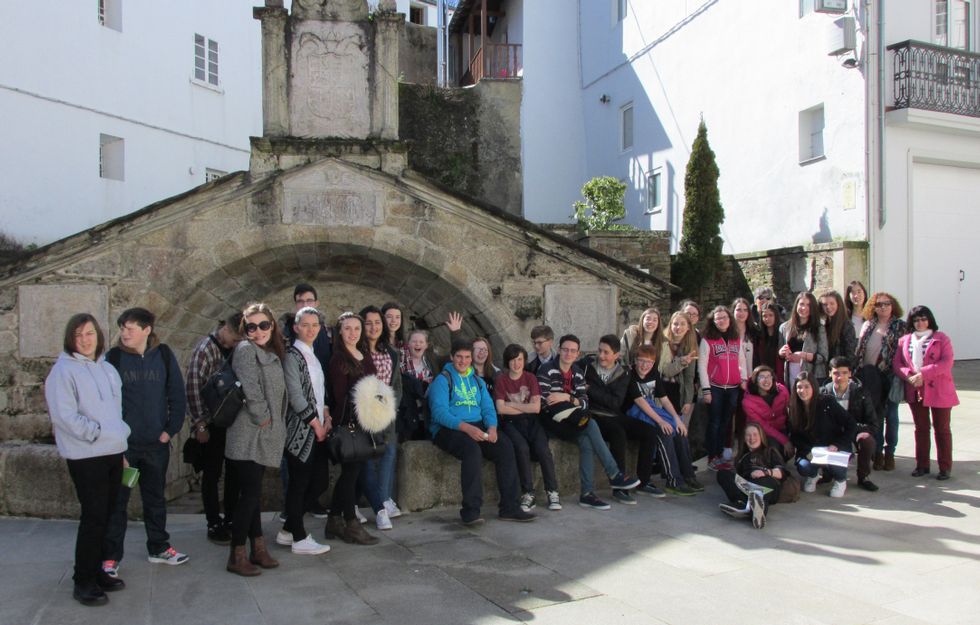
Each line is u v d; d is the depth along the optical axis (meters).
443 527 6.80
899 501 7.39
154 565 5.71
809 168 14.20
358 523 6.34
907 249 13.44
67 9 14.74
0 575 5.50
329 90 8.90
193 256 8.49
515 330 9.30
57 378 4.89
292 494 5.98
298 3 8.84
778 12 14.91
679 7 18.03
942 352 7.94
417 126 18.09
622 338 8.65
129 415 5.52
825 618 4.73
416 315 11.02
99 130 15.52
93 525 4.92
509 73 21.31
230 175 8.51
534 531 6.66
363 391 6.14
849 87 13.24
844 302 8.91
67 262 8.22
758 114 15.56
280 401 5.59
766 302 9.05
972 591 5.17
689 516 7.09
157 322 8.55
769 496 7.06
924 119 12.99
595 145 21.22
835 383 7.93
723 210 15.54
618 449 7.76
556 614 4.79
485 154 18.33
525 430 7.51
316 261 9.49
